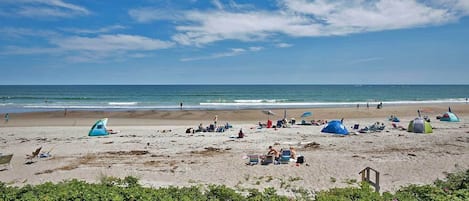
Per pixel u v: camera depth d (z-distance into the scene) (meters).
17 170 14.95
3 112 41.75
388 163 15.25
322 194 6.41
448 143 20.28
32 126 30.62
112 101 69.31
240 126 29.83
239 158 16.67
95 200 5.79
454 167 14.45
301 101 69.44
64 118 36.34
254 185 12.32
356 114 40.09
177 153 18.02
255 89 156.75
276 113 40.44
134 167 15.12
